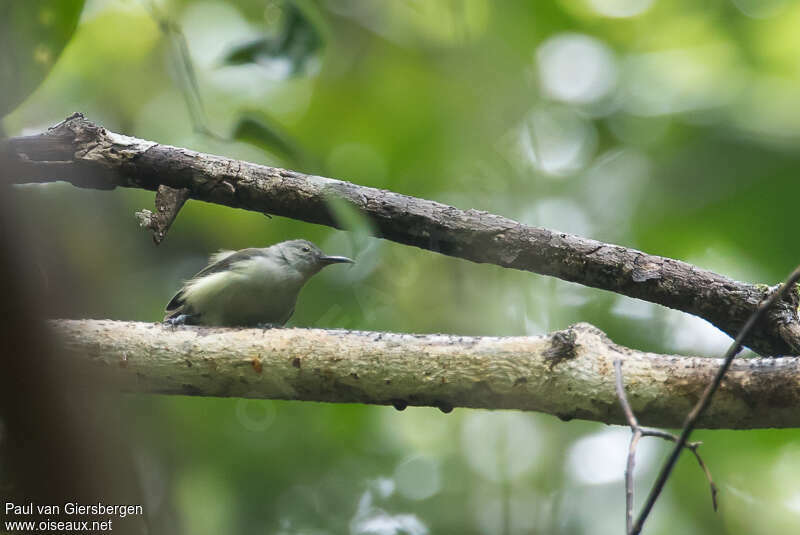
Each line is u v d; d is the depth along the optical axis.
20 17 7.31
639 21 14.53
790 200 13.02
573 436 13.22
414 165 13.20
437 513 12.59
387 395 6.76
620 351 6.62
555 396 6.57
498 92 13.18
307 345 6.80
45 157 7.27
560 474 12.92
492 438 13.09
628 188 13.71
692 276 7.48
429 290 12.09
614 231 13.41
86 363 6.79
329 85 14.01
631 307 12.32
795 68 14.28
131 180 7.46
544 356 6.57
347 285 12.27
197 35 14.12
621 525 12.25
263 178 7.44
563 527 12.49
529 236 7.51
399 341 6.77
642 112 14.16
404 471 12.79
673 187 13.51
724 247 13.03
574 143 14.24
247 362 6.79
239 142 7.53
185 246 13.43
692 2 14.32
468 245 7.54
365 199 7.46
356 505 12.25
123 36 14.00
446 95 13.48
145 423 11.34
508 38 13.52
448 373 6.63
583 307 12.31
